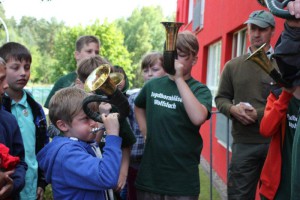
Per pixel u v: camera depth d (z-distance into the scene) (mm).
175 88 2861
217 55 8820
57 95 2301
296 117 2463
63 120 2264
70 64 40219
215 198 5703
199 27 10562
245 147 3592
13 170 2221
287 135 2516
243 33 6602
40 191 3043
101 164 2113
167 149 2799
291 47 2064
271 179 2576
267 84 3523
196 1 11391
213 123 8094
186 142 2799
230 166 3725
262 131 2600
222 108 3732
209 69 9773
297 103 2463
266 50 3660
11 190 2225
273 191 2568
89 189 2156
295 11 1908
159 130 2840
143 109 3127
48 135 3027
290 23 2039
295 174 1774
